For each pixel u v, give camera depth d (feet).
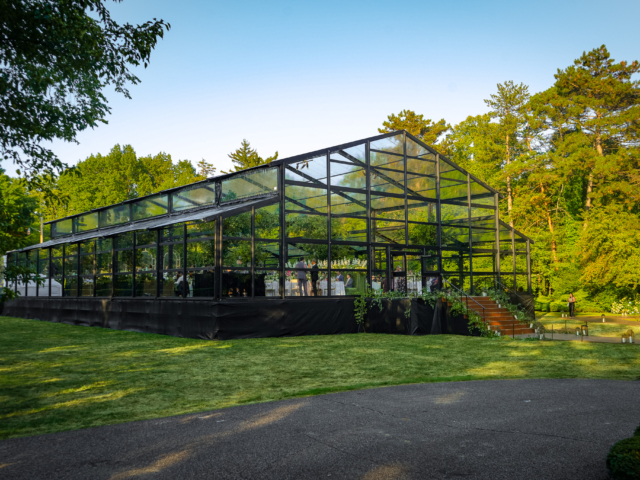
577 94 133.80
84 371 35.60
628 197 119.75
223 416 22.97
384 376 33.42
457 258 77.30
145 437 19.86
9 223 28.09
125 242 71.20
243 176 65.98
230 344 49.62
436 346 48.57
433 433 20.01
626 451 13.74
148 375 33.91
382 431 20.36
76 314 79.20
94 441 19.44
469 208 78.79
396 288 70.95
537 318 90.53
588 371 35.32
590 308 111.34
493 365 37.83
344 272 64.95
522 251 82.99
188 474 15.94
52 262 91.71
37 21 26.25
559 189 140.77
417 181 74.54
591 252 97.19
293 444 18.76
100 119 32.68
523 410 23.65
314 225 63.36
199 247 57.67
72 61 29.19
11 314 100.94
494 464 16.49
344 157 67.56
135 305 65.67
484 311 62.75
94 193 224.94
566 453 17.49
